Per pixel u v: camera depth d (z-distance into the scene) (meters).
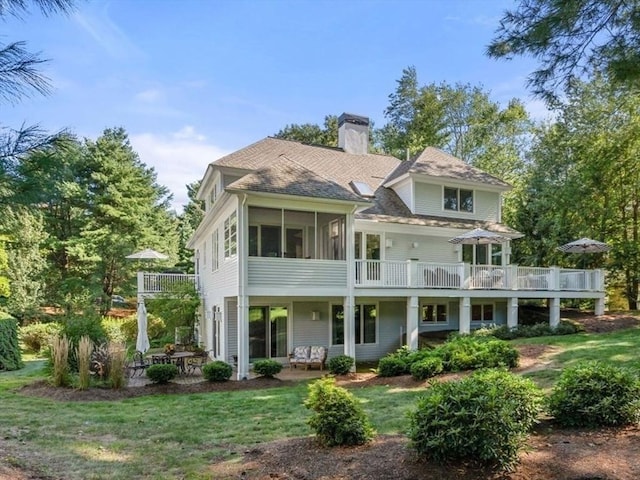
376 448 5.40
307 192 14.11
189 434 7.05
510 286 18.70
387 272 16.48
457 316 20.64
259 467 5.15
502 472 4.48
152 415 8.58
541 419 6.14
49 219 30.88
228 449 6.11
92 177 32.06
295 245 14.69
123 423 7.91
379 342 19.06
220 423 7.79
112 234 31.48
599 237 23.56
